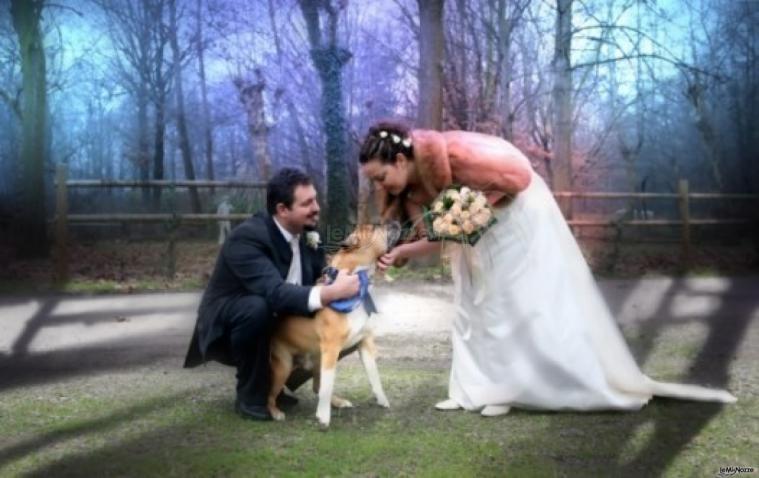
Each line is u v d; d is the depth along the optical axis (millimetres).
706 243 12039
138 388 3779
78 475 2463
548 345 3041
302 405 3389
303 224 3119
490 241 3104
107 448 2746
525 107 18422
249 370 3115
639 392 3215
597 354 3143
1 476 2455
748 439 2742
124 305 7445
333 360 2941
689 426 2904
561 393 3053
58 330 6059
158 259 11453
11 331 6016
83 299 7879
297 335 3037
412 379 3887
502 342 3107
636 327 5910
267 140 14758
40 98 12414
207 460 2582
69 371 4352
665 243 12617
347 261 3029
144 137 23484
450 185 3014
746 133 15844
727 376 3934
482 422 3025
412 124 13836
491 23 16125
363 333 3178
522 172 3014
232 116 21734
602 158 21047
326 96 10492
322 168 14930
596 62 13727
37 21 12703
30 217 12062
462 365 3260
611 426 2924
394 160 2971
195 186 9367
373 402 3385
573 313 3080
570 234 3273
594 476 2398
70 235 15023
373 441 2779
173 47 20641
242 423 3064
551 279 3088
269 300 2953
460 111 16016
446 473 2434
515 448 2682
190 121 22688
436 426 2982
